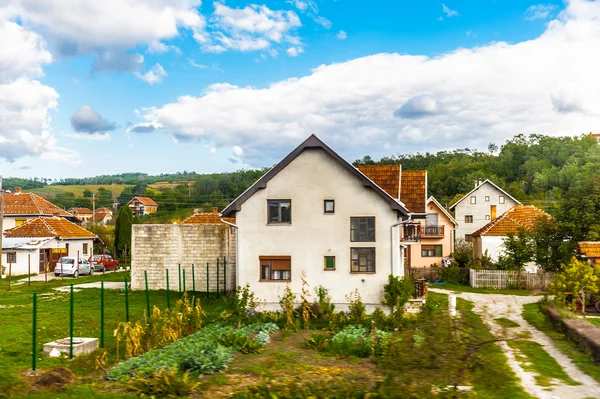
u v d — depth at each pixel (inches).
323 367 632.4
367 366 638.5
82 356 664.4
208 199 4889.3
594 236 1451.8
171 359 618.5
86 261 1894.7
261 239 1107.3
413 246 2255.2
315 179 1099.3
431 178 4808.1
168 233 1382.9
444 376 407.8
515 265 1643.7
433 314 460.4
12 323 885.8
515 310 1125.1
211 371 603.8
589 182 1556.3
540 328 889.5
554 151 4409.5
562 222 1544.0
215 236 1374.3
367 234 1084.5
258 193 1111.6
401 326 813.9
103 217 5167.3
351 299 1073.5
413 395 416.2
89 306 1106.7
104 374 594.2
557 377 581.3
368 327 878.4
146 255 1384.1
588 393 519.5
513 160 4532.5
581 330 738.8
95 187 7258.9
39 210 2566.4
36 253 1836.9
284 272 1104.2
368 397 461.7
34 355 595.5
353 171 1085.1
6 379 539.5
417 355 416.5
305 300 979.3
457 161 5201.8
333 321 927.7
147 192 5743.1
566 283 994.7
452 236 2272.4
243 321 950.4
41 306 1095.0
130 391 526.3
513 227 1953.7
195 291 1370.6
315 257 1093.1
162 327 787.4
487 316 1019.9
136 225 1387.8
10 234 1980.8
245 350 725.3
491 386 442.3
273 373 601.6
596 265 1085.8
